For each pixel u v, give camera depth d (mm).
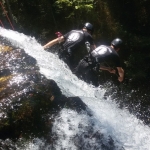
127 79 10016
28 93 3279
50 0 10062
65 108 3432
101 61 5031
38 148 3076
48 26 9930
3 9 9297
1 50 4145
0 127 2953
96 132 3518
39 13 9922
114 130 3816
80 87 4707
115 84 9789
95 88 5141
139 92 9445
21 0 9852
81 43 5316
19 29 9594
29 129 3088
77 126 3395
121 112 4348
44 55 4863
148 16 11508
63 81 4109
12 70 3695
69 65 5328
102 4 10945
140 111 7035
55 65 4629
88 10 10039
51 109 3316
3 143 2938
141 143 3973
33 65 3934
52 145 3166
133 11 11500
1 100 3170
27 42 5203
